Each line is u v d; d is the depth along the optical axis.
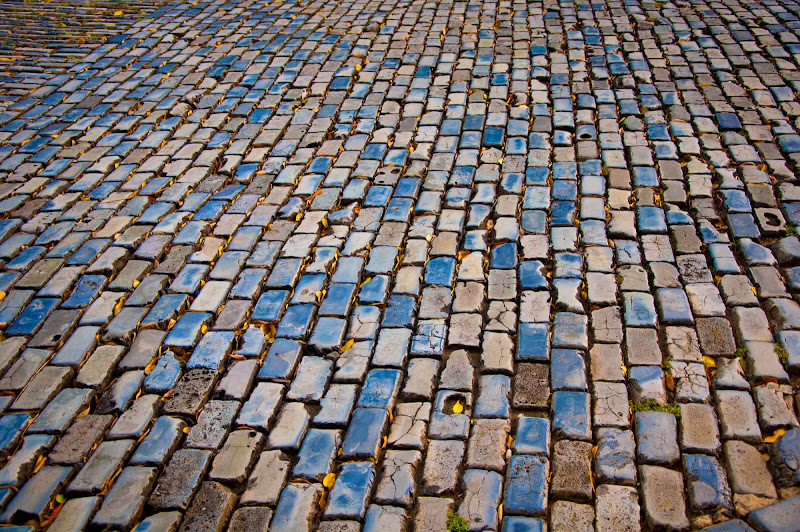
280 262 3.63
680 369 2.78
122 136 5.09
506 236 3.72
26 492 2.42
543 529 2.21
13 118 5.45
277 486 2.42
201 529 2.28
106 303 3.38
